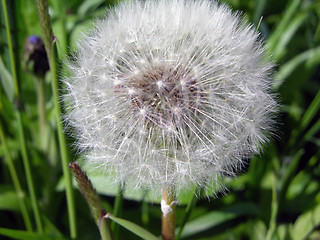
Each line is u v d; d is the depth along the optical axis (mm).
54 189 100
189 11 64
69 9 117
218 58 60
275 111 62
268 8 130
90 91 62
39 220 87
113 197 100
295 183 101
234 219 99
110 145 61
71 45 94
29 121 107
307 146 113
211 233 95
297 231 86
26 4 110
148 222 94
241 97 59
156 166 58
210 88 58
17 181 87
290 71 109
